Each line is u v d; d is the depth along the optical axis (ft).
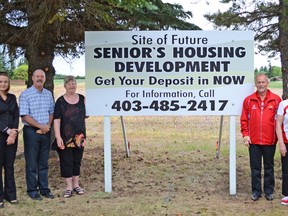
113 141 40.24
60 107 20.06
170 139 41.86
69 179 20.89
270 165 20.25
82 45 27.91
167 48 21.39
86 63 21.48
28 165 20.21
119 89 21.53
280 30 34.04
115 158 31.04
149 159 30.91
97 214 18.47
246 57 21.33
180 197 21.07
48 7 20.94
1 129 18.56
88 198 20.75
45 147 20.36
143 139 41.81
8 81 18.66
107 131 21.76
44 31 23.22
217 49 21.31
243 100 21.35
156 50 21.40
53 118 20.40
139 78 21.50
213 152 33.99
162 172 26.53
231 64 21.33
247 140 20.20
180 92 21.43
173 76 21.43
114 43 21.40
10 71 29.91
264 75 19.58
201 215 18.30
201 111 21.45
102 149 34.86
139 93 21.52
